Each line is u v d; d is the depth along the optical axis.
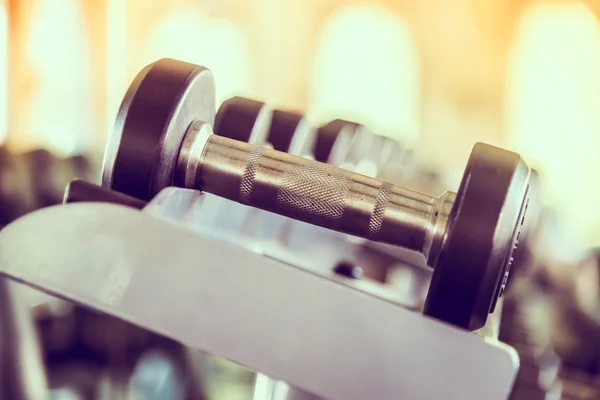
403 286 0.63
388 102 2.55
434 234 0.42
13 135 1.83
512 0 2.45
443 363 0.37
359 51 2.50
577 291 1.93
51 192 1.79
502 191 0.39
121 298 0.37
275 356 0.37
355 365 0.37
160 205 0.39
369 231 0.43
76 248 0.37
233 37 2.40
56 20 1.89
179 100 0.41
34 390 0.66
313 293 0.37
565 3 2.43
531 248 1.22
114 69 2.11
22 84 1.85
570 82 2.49
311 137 0.71
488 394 0.36
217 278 0.37
